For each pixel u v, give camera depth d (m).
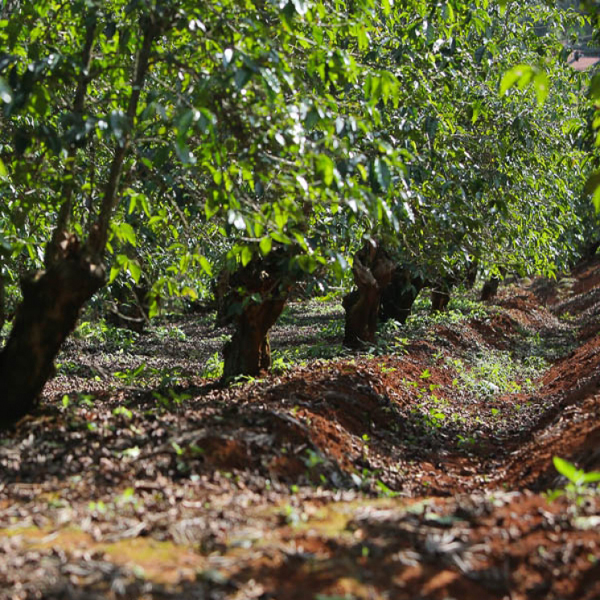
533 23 12.91
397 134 7.97
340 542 3.80
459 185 8.08
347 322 12.98
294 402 7.26
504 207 8.95
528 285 35.25
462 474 7.32
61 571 3.52
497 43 11.82
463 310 20.30
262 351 9.14
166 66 6.34
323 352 12.87
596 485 4.72
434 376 11.80
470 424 9.59
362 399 8.42
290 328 20.41
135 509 4.33
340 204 7.17
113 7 6.39
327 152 6.09
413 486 6.44
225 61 4.87
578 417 7.54
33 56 5.65
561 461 4.24
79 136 5.06
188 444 5.49
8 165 6.55
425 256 9.58
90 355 14.30
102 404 7.17
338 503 4.69
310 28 6.29
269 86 5.09
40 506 4.42
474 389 12.01
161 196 7.25
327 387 8.21
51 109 6.47
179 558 3.70
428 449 8.01
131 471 5.05
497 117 10.39
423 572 3.50
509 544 3.67
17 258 8.12
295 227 7.18
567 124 10.73
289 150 5.52
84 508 4.38
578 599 3.25
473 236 9.11
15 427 5.84
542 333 20.42
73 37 6.22
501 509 4.11
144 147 6.75
